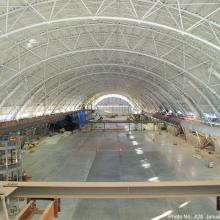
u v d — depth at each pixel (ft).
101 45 103.91
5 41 80.33
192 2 61.21
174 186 22.85
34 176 87.45
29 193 22.67
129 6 69.67
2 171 69.10
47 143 155.74
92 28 87.97
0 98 114.01
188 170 94.43
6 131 97.09
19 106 136.46
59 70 126.21
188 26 74.49
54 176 87.76
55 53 102.12
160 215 57.16
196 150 129.70
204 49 81.87
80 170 95.50
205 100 119.65
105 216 57.00
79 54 113.50
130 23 80.48
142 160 110.93
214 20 65.21
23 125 116.16
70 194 22.71
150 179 84.12
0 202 20.94
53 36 89.25
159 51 99.45
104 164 104.63
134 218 55.88
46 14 73.26
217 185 23.06
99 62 129.70
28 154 124.16
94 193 22.80
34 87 127.85
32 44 90.63
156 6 65.92
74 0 66.28
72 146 145.89
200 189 23.13
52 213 22.90
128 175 88.94
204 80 102.32
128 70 155.63
